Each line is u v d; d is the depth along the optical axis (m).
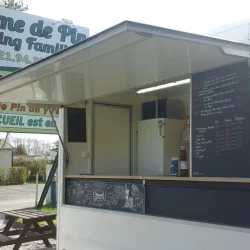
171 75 4.45
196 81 4.77
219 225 3.30
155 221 3.95
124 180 4.50
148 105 6.65
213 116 4.55
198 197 3.57
